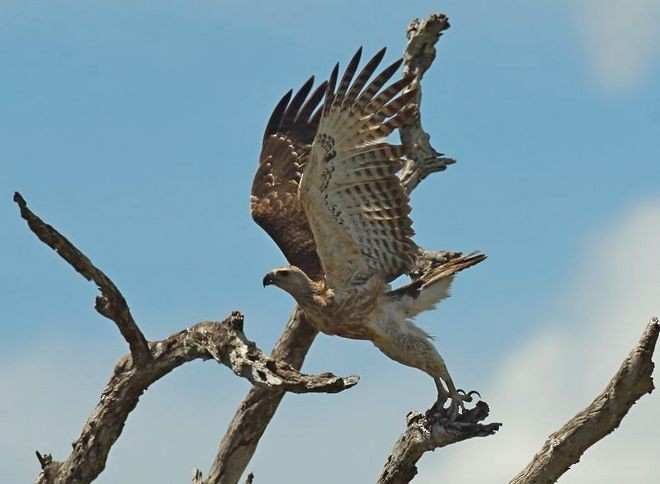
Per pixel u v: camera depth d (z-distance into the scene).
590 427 19.00
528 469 19.38
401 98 22.92
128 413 24.50
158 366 23.80
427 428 21.55
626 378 18.58
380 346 24.06
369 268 23.94
